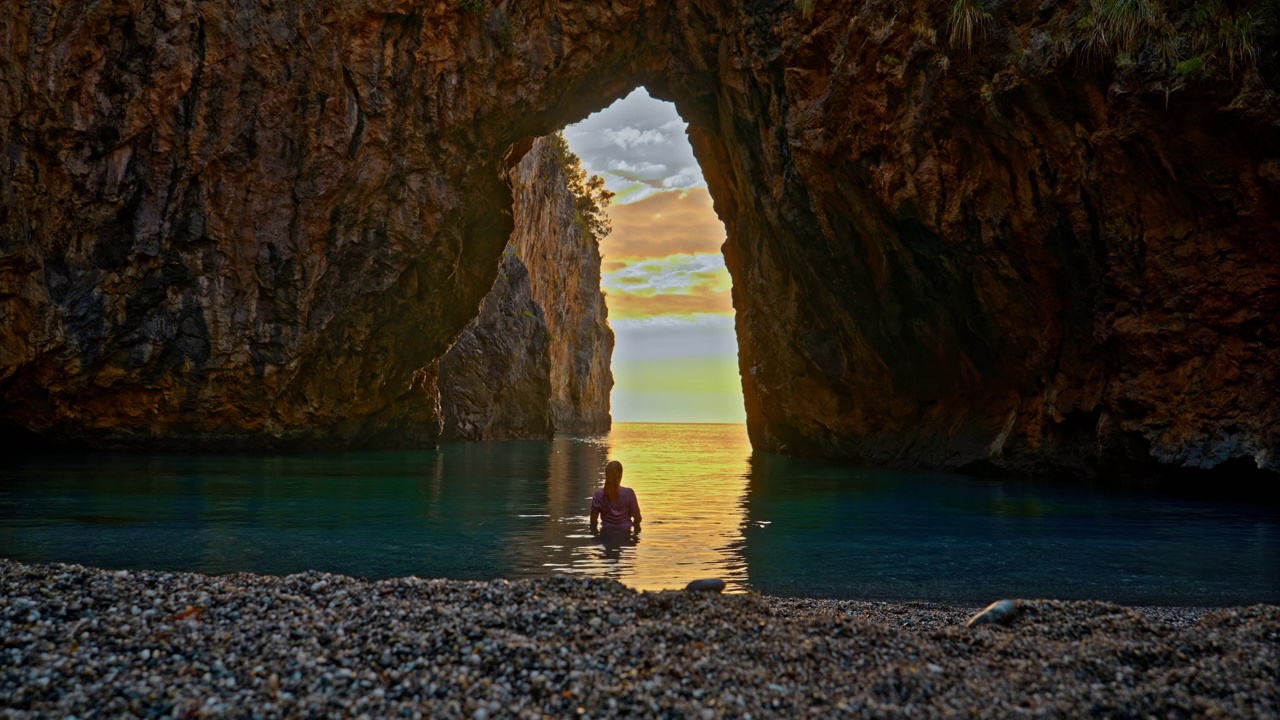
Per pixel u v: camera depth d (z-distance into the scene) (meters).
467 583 6.25
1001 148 17.81
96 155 21.95
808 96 21.62
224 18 22.73
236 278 24.33
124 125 22.16
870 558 8.77
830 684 4.58
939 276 20.67
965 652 5.27
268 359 24.94
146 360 23.48
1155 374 16.12
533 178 62.62
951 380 22.89
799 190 23.02
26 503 12.03
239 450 25.86
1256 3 14.04
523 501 13.57
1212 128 14.53
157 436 24.58
